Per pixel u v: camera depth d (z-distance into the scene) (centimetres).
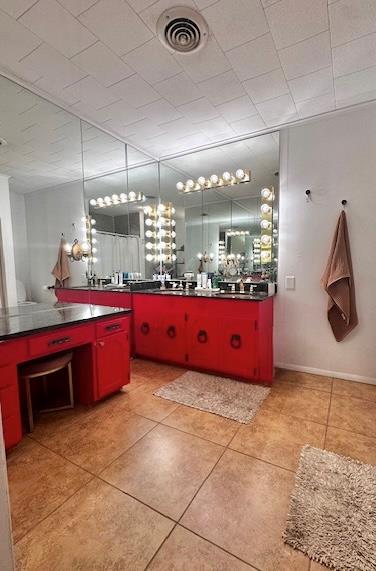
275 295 288
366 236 246
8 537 68
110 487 137
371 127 238
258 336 247
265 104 234
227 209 342
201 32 158
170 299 294
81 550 106
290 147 272
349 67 188
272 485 137
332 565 99
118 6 143
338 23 153
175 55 177
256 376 249
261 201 317
